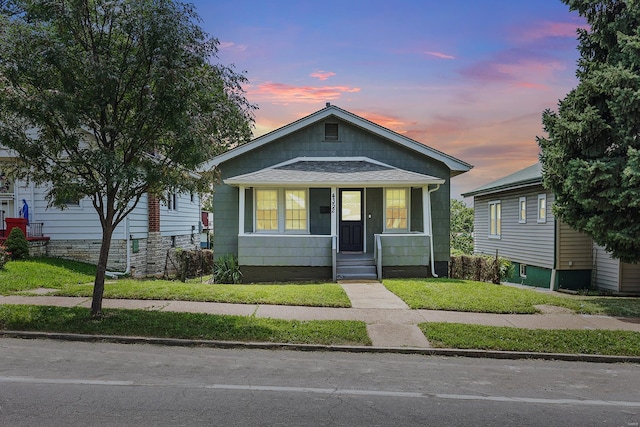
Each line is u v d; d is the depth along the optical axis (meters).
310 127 15.91
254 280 14.09
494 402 5.03
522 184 17.25
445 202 15.87
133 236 16.86
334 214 13.97
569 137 11.05
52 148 7.84
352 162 15.80
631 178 9.92
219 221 15.72
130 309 9.01
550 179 11.88
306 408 4.70
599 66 11.29
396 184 14.02
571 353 7.08
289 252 13.99
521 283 18.91
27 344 7.03
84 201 15.66
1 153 12.38
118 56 8.03
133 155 8.20
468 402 5.01
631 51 10.27
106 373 5.71
